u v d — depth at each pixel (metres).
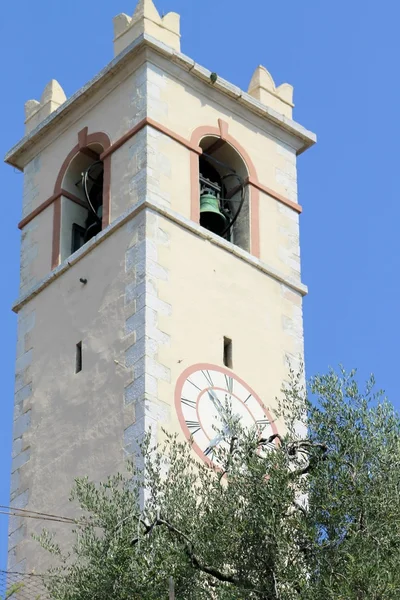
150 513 29.47
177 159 40.56
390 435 29.34
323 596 26.94
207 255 39.66
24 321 40.94
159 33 42.09
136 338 37.12
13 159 44.31
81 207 42.31
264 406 37.00
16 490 38.22
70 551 35.62
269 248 41.66
